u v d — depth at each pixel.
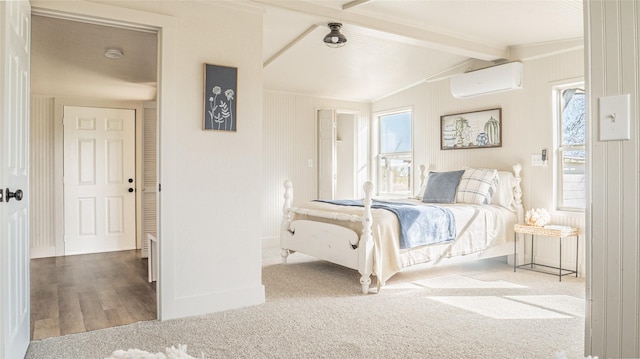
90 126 5.48
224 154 3.13
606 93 1.04
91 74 4.34
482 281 4.05
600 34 1.05
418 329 2.74
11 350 1.99
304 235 4.41
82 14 2.63
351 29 3.72
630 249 1.00
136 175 5.73
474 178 4.76
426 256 3.96
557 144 4.47
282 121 6.04
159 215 2.89
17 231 2.16
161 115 2.87
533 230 4.21
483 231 4.36
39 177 5.22
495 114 4.95
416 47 4.55
